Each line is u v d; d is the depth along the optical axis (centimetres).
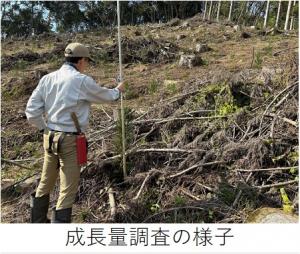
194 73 857
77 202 419
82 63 356
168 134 501
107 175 437
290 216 340
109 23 3130
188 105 540
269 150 424
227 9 2322
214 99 536
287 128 450
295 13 1775
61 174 350
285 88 498
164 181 419
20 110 746
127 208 389
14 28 3200
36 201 372
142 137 498
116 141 456
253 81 545
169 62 1055
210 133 482
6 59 1261
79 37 1886
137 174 430
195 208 378
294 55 554
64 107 339
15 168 516
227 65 884
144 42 1191
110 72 1021
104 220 383
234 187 400
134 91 748
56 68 1152
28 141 597
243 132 466
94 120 612
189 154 447
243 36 1327
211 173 421
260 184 406
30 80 889
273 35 1319
